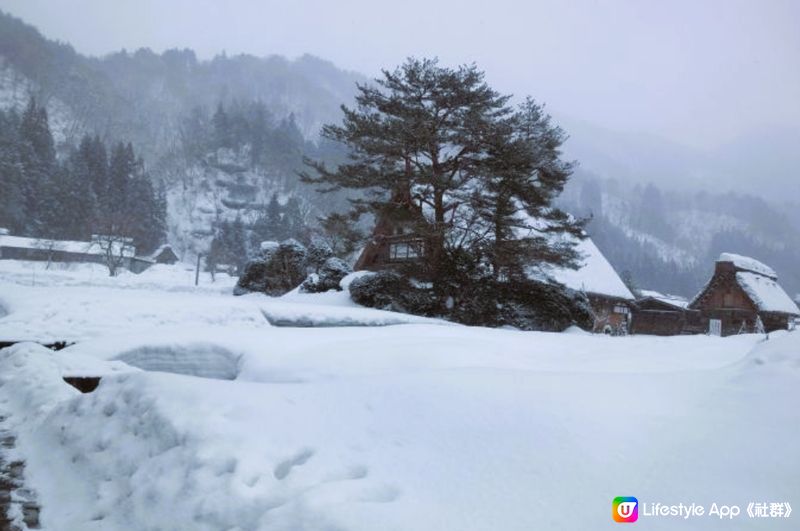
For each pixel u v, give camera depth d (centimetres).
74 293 1606
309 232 4781
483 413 496
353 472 410
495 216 2441
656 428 444
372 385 594
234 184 15125
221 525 366
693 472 369
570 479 370
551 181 2553
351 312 1933
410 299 2425
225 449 433
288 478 394
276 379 950
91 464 512
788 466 364
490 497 353
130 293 1800
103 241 6569
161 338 1191
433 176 2334
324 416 513
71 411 625
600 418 470
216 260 8406
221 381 607
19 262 6594
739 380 542
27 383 822
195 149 16500
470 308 2412
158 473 438
